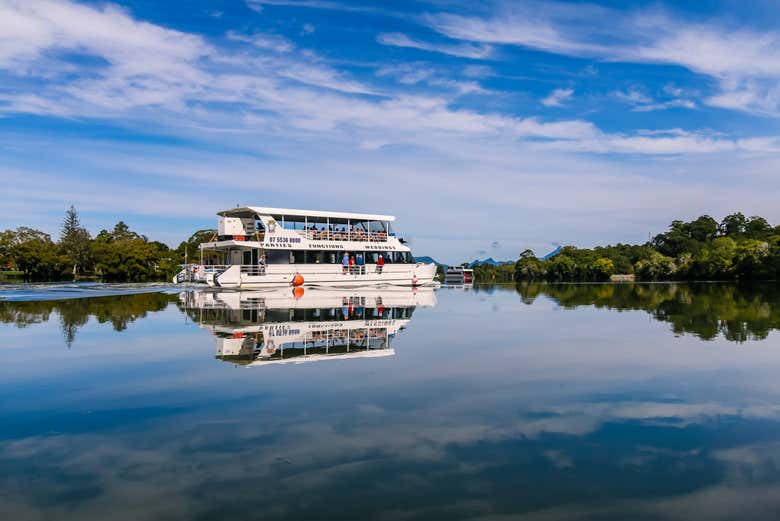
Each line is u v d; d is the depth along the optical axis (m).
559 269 108.94
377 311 25.61
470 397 9.26
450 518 5.09
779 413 8.38
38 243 79.88
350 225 46.41
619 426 7.73
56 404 8.77
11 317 21.23
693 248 123.94
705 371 11.41
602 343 15.34
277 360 12.52
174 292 39.62
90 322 19.78
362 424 7.77
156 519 5.07
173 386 9.93
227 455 6.59
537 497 5.54
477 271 126.94
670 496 5.56
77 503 5.38
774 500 5.47
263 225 40.88
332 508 5.28
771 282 67.12
